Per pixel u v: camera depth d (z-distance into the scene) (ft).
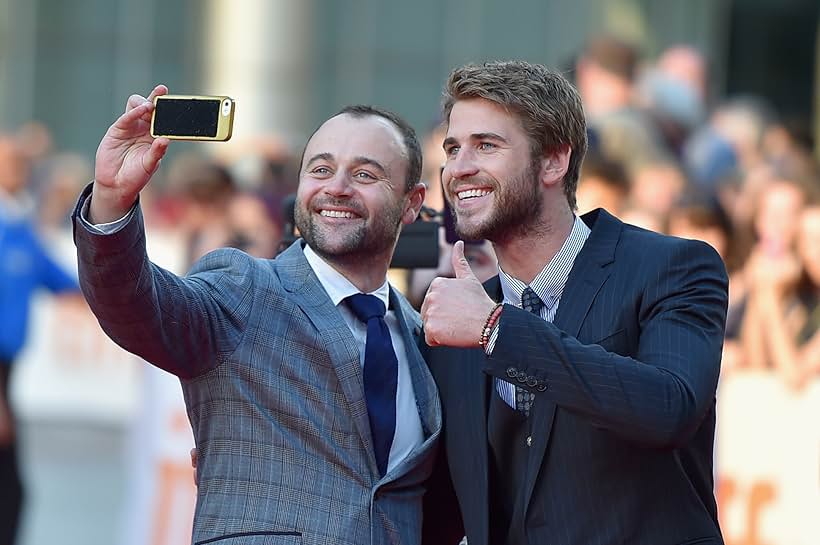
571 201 29.94
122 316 27.25
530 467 28.94
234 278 29.68
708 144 78.74
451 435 30.42
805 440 49.44
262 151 75.15
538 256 29.68
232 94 137.08
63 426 88.43
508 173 28.89
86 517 72.02
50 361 88.74
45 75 158.51
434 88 155.22
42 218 93.97
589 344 28.53
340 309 30.81
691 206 57.16
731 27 147.43
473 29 154.92
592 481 28.48
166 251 89.92
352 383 29.66
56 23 158.20
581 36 149.89
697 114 81.20
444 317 27.37
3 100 158.51
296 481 28.99
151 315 27.40
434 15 154.81
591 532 28.48
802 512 48.88
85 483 79.20
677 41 147.02
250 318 29.45
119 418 87.71
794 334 54.24
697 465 29.53
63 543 66.59
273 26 136.77
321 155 30.55
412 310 33.12
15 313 63.26
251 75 137.18
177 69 155.63
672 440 26.45
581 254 29.50
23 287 63.67
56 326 88.63
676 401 26.43
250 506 28.86
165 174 129.80
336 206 30.30
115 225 26.91
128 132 27.14
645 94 79.82
